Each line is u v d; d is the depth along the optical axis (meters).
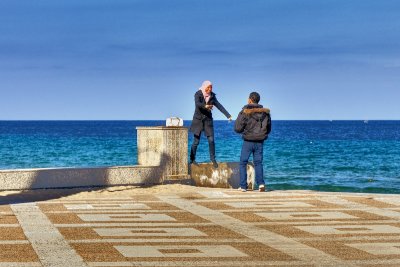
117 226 12.73
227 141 114.31
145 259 9.87
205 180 21.03
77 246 10.75
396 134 161.75
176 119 21.22
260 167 19.23
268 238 11.62
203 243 11.12
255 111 19.05
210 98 20.77
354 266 9.58
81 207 15.46
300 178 42.72
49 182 19.03
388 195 18.23
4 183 18.47
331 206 15.88
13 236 11.59
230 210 15.10
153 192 18.83
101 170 19.75
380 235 11.96
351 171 49.53
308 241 11.37
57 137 128.25
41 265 9.42
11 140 111.56
